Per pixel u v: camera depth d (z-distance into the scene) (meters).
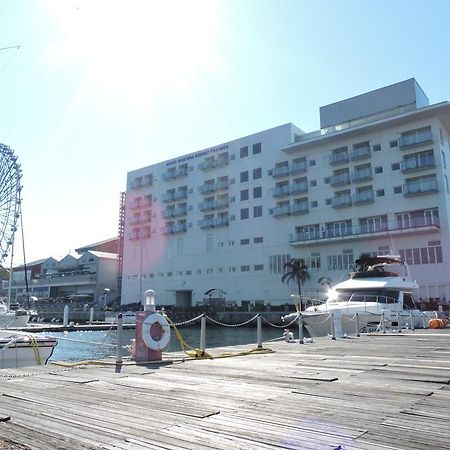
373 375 7.43
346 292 27.33
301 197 57.72
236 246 62.91
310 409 4.97
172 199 72.25
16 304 44.97
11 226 40.12
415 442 3.77
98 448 3.65
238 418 4.58
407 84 51.50
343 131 53.09
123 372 8.02
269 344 14.22
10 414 4.81
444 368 8.24
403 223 47.88
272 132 62.22
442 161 47.78
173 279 69.75
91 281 90.75
